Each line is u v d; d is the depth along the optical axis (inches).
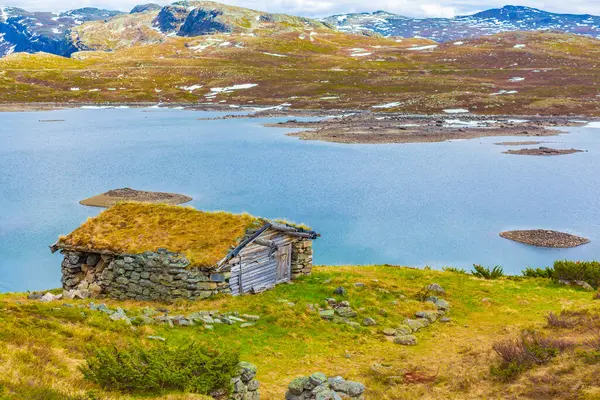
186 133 5364.2
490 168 3587.6
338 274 1403.8
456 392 684.1
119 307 994.7
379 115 6387.8
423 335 986.7
